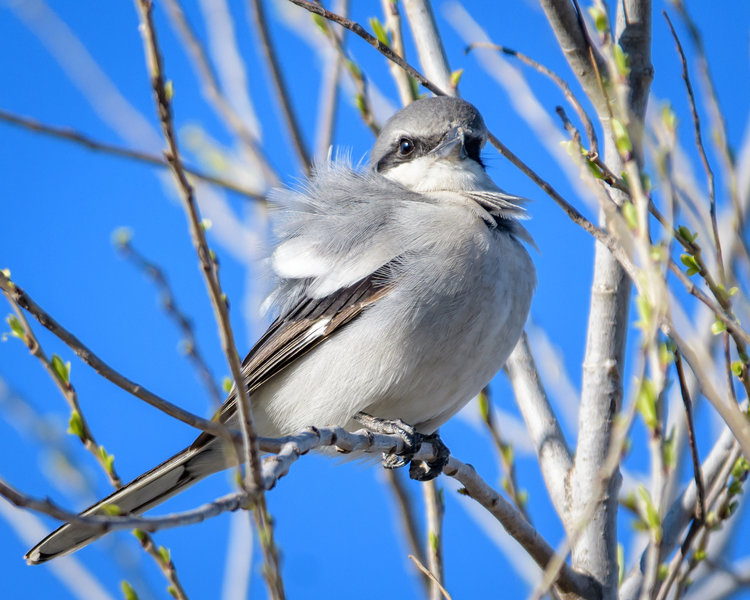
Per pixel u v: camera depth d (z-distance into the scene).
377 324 9.47
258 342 10.60
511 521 8.55
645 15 8.22
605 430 8.64
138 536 7.80
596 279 8.94
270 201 11.08
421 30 11.30
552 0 7.92
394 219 9.97
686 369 9.55
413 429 9.33
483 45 8.33
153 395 5.64
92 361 5.50
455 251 9.48
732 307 6.54
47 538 8.79
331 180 10.95
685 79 6.97
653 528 6.66
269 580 6.64
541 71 7.72
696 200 6.68
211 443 9.84
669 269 6.45
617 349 8.80
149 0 5.21
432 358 9.41
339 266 9.88
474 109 11.17
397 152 11.15
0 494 4.24
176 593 7.74
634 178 5.91
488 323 9.42
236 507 5.01
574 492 8.66
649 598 6.61
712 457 8.34
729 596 9.48
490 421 9.52
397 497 10.45
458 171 10.83
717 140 6.86
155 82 5.23
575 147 6.84
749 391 6.72
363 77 10.91
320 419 9.84
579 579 8.23
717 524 7.82
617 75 6.68
